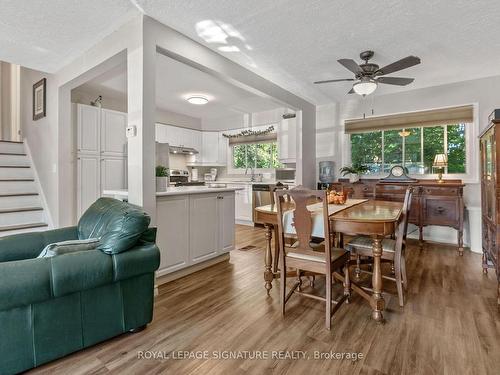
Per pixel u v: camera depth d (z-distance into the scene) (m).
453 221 3.80
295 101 4.73
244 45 3.03
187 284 2.74
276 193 2.08
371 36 2.86
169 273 2.78
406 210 2.27
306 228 2.02
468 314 2.11
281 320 2.05
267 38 2.88
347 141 5.15
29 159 4.71
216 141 7.11
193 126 7.02
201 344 1.76
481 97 4.01
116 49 2.72
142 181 2.44
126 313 1.82
